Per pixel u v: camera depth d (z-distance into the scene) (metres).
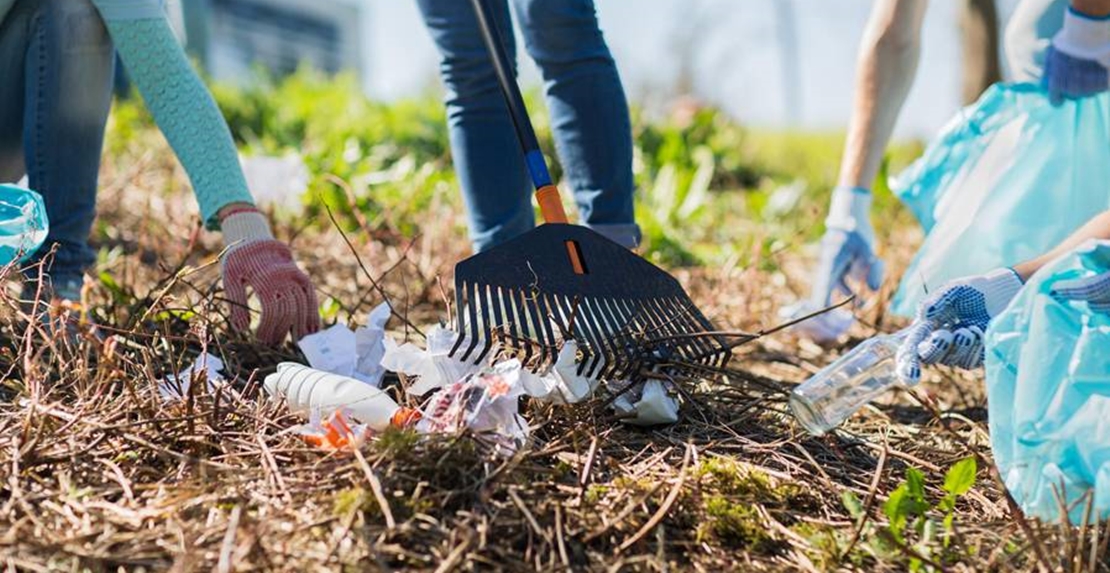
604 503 1.70
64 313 1.92
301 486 1.66
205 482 1.67
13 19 2.24
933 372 2.53
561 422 1.92
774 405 2.15
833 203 2.57
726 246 3.94
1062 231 2.37
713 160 6.14
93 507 1.61
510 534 1.61
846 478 1.88
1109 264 1.67
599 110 2.31
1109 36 2.25
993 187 2.41
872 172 2.55
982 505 1.82
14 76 2.27
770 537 1.68
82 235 2.31
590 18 2.30
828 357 2.68
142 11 2.18
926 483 1.88
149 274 2.96
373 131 5.35
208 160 2.18
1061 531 1.61
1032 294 1.66
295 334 2.16
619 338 1.95
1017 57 2.50
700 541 1.65
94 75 2.24
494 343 1.92
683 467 1.71
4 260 2.05
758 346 2.74
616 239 2.35
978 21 5.30
